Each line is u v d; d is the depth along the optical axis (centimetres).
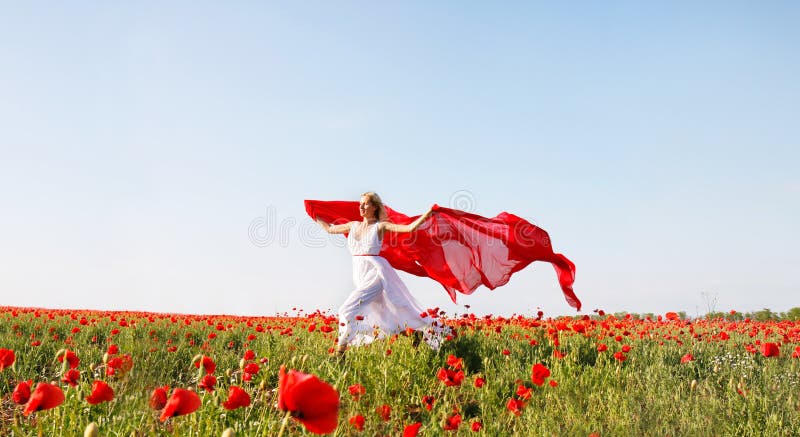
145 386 350
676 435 450
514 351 730
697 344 831
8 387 548
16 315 1017
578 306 784
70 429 337
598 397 535
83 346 764
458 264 841
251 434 355
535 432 443
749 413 473
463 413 499
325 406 175
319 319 1008
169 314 1430
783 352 802
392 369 558
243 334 914
